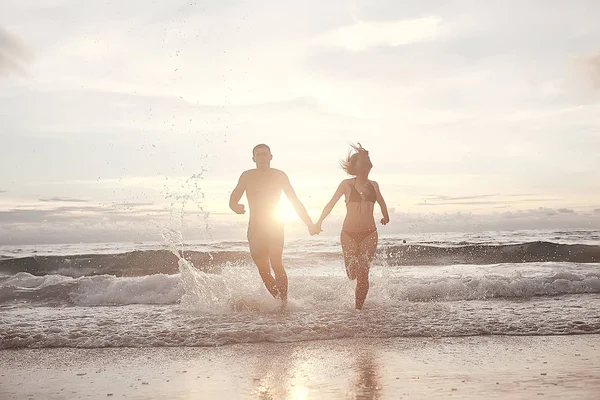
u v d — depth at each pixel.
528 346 3.95
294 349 3.97
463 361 3.47
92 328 4.84
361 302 5.58
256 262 5.75
